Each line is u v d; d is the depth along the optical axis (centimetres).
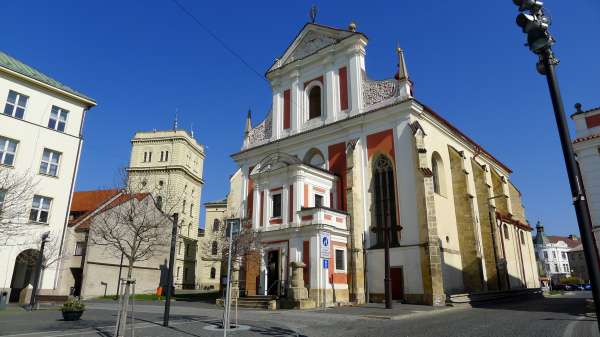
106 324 1673
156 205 3288
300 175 3127
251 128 4450
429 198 2780
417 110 3106
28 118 3509
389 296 2361
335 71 3741
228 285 1473
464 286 3266
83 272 3997
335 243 2883
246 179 4172
